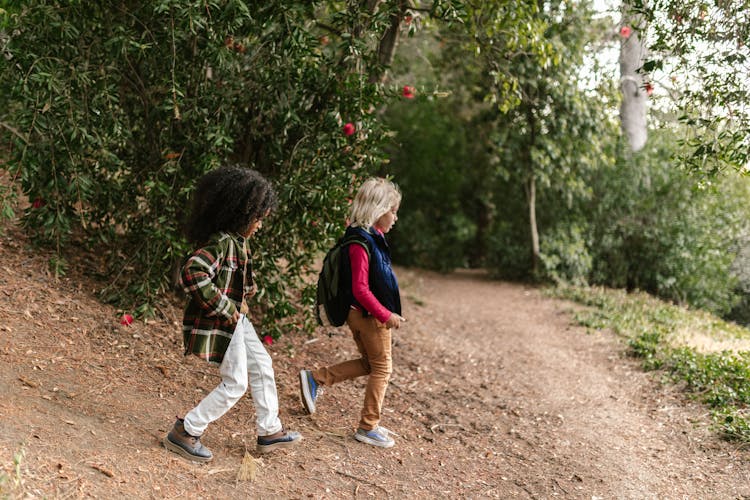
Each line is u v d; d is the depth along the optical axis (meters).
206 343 2.95
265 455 3.34
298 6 4.36
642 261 11.53
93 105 4.25
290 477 3.19
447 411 4.75
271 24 4.43
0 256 4.52
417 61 11.70
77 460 2.73
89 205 4.81
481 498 3.44
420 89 5.13
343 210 4.69
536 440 4.39
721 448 4.31
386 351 3.69
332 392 4.57
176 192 4.61
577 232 11.41
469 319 8.53
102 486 2.60
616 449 4.33
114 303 4.58
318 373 3.84
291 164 4.81
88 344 3.99
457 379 5.61
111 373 3.76
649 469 4.02
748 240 11.54
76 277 4.73
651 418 4.94
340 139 4.64
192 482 2.90
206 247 2.90
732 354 5.92
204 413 3.07
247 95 4.72
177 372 4.07
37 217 4.51
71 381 3.49
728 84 4.38
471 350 6.75
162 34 4.33
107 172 4.76
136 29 4.45
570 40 9.26
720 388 5.17
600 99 9.00
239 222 2.98
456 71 11.06
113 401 3.44
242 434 3.55
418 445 4.02
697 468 4.04
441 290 11.05
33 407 3.05
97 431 3.05
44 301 4.23
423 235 14.16
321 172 4.66
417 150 14.14
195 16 3.85
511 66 8.35
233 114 4.75
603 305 9.52
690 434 4.57
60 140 4.28
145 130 4.79
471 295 10.63
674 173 10.84
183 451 3.07
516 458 4.06
